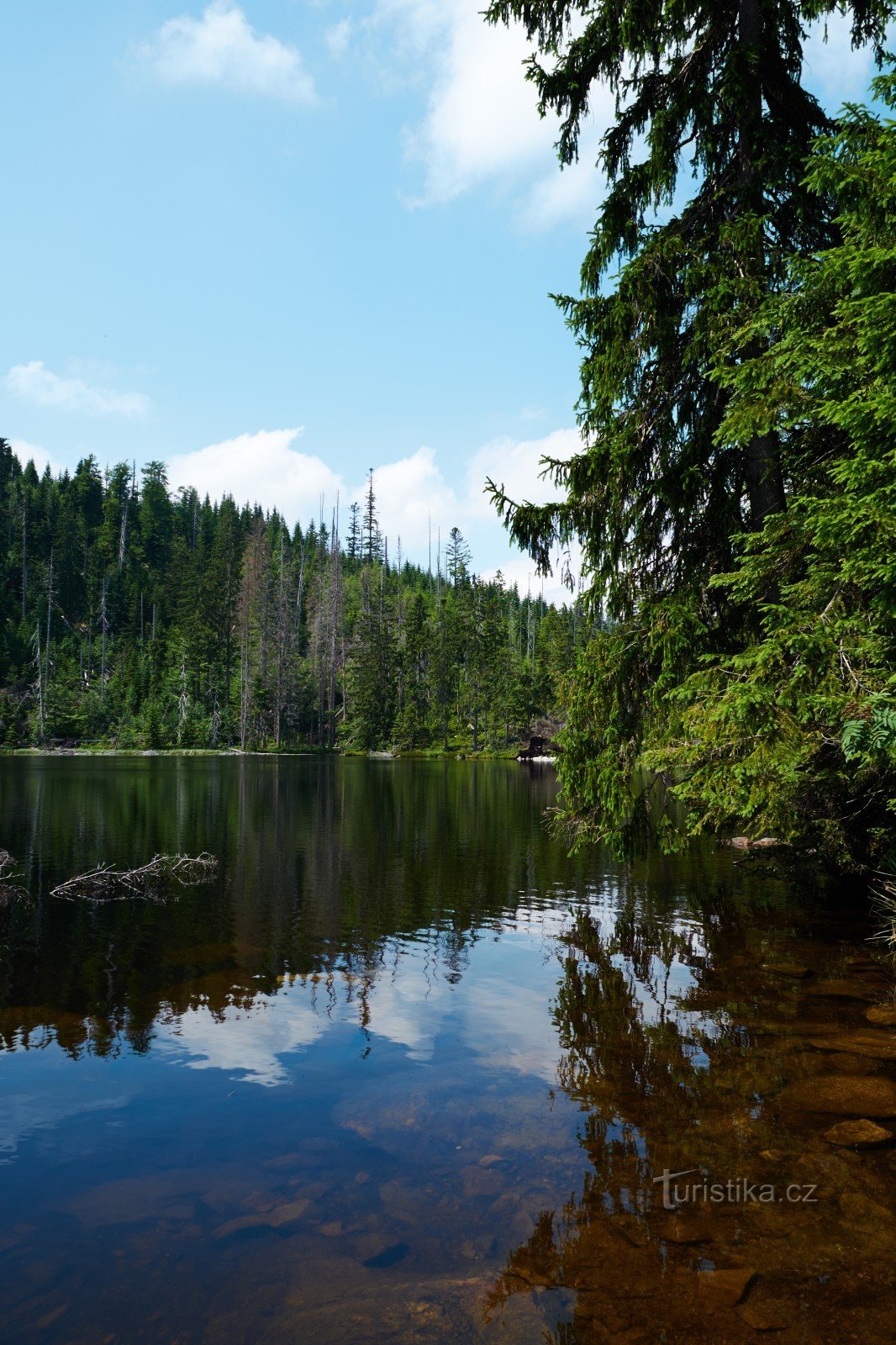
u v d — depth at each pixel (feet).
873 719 19.71
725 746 24.18
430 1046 20.98
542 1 31.60
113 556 401.70
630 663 31.60
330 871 51.03
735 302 27.96
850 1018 21.59
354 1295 10.94
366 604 334.85
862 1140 14.82
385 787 133.80
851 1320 10.10
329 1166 14.69
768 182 29.96
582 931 34.45
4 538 380.58
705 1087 17.57
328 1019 23.29
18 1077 19.07
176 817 82.23
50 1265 11.76
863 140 22.24
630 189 31.76
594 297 31.37
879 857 35.40
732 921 35.04
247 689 295.07
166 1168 14.65
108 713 300.40
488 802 103.71
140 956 30.48
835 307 22.48
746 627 30.55
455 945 32.19
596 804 32.89
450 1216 12.92
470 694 298.76
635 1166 14.29
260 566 358.84
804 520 23.43
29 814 83.10
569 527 31.63
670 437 31.76
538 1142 15.39
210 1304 10.81
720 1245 11.84
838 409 19.95
